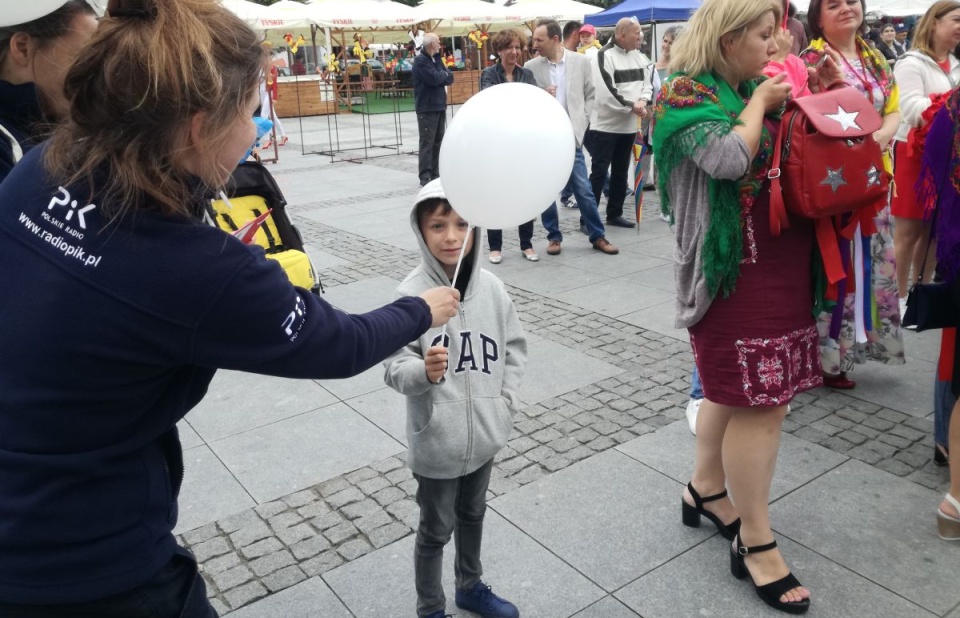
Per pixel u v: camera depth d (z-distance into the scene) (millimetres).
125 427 1228
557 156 1794
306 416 3904
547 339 4867
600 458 3395
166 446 1365
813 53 3439
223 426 3824
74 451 1190
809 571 2605
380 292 5906
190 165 1190
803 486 3121
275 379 4367
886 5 12750
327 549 2809
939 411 3166
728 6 2182
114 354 1145
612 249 6809
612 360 4496
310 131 18906
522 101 1777
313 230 8109
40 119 1739
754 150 2164
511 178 1763
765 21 2180
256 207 4688
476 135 1752
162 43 1081
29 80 1713
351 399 4086
